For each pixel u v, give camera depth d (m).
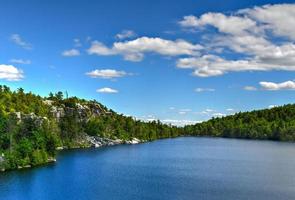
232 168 185.75
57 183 134.62
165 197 116.94
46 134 196.62
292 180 149.00
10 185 129.12
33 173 152.38
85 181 140.25
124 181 143.00
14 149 169.00
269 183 141.50
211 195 120.00
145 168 181.75
